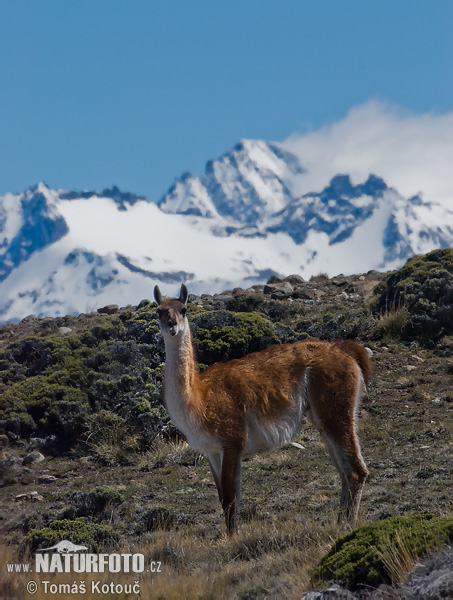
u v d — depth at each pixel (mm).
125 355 69688
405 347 71750
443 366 67500
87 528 42188
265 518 43469
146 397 64562
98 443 61000
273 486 49844
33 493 52969
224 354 69375
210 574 35281
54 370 69375
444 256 81562
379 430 57156
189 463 57219
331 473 50781
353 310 78875
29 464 59406
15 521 47281
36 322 93125
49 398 65438
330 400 42781
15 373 70875
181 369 41000
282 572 34000
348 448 42156
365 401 62812
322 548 35406
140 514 45344
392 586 28516
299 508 44844
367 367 44500
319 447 56062
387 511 40844
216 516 45938
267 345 70312
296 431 43562
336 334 73750
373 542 31062
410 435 55250
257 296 82188
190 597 31953
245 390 42125
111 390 65938
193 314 77000
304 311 81312
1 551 38969
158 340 71812
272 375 42812
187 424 41312
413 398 62500
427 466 48656
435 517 32281
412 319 74000
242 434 41812
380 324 74562
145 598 32125
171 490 51875
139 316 77500
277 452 56000
